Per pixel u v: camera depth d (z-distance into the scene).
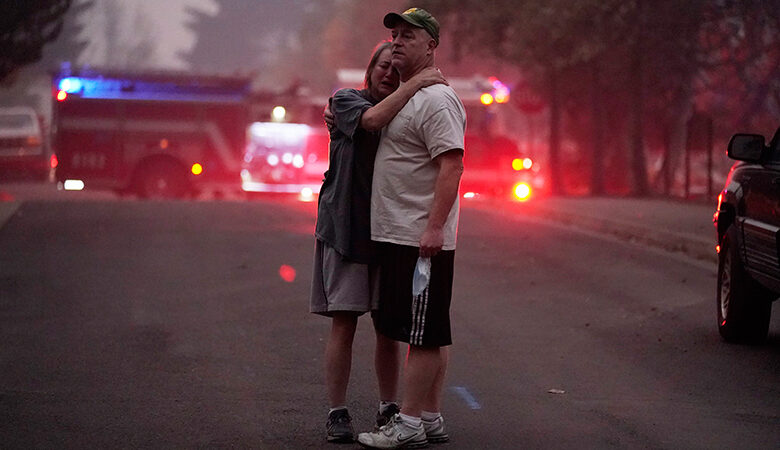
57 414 15.48
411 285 13.79
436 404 14.34
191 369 18.55
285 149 63.81
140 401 16.30
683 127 78.38
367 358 19.56
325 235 14.10
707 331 22.91
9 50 59.47
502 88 64.94
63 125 63.47
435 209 13.59
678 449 14.16
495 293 27.72
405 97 13.65
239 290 27.52
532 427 15.16
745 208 21.19
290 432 14.68
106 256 33.75
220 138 64.38
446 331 13.84
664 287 28.89
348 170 13.99
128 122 63.81
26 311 24.28
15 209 49.72
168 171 64.25
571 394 17.17
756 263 20.08
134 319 23.38
